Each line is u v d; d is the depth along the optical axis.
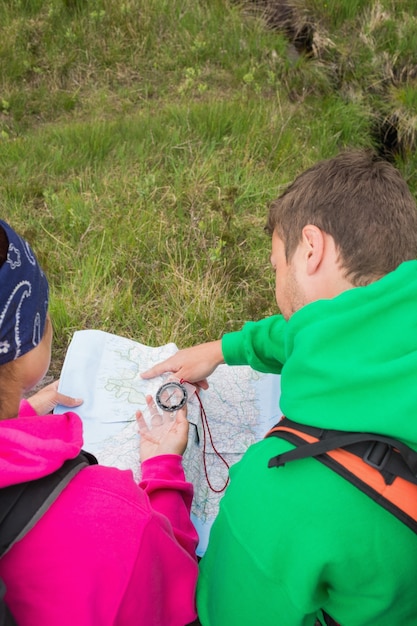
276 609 1.02
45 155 3.64
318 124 4.08
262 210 3.22
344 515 0.94
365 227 1.10
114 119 4.19
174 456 1.58
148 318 2.67
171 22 4.79
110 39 4.75
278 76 4.57
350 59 4.62
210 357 1.91
